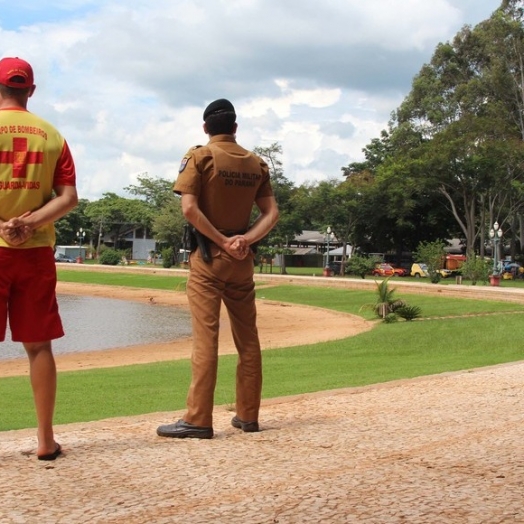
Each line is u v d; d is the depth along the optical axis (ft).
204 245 16.57
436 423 18.22
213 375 16.42
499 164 189.67
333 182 237.25
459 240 282.36
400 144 230.68
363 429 17.47
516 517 10.61
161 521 10.48
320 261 315.58
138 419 18.86
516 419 18.79
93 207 360.48
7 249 13.34
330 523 10.36
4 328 13.64
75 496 11.67
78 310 124.88
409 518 10.56
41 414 13.93
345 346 64.49
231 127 17.26
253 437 16.51
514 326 76.02
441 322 85.71
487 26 213.66
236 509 11.02
